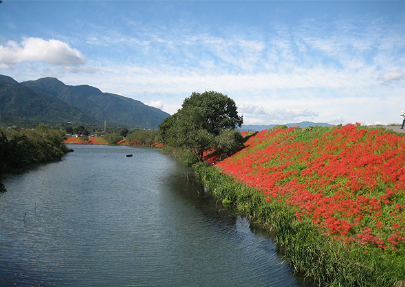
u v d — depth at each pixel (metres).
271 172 23.36
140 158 60.94
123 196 24.08
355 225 12.02
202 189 27.36
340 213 13.32
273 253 12.73
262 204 17.78
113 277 10.45
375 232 11.30
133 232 15.41
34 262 11.52
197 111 40.00
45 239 14.08
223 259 12.12
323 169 18.36
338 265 9.70
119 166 46.06
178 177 34.69
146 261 11.87
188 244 13.79
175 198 23.55
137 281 10.20
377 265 9.43
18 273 10.50
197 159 43.66
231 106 49.16
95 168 42.94
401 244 10.20
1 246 12.98
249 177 24.47
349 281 8.96
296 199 16.33
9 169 13.30
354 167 16.88
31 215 18.00
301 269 11.01
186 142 39.06
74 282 10.01
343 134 23.14
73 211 19.23
